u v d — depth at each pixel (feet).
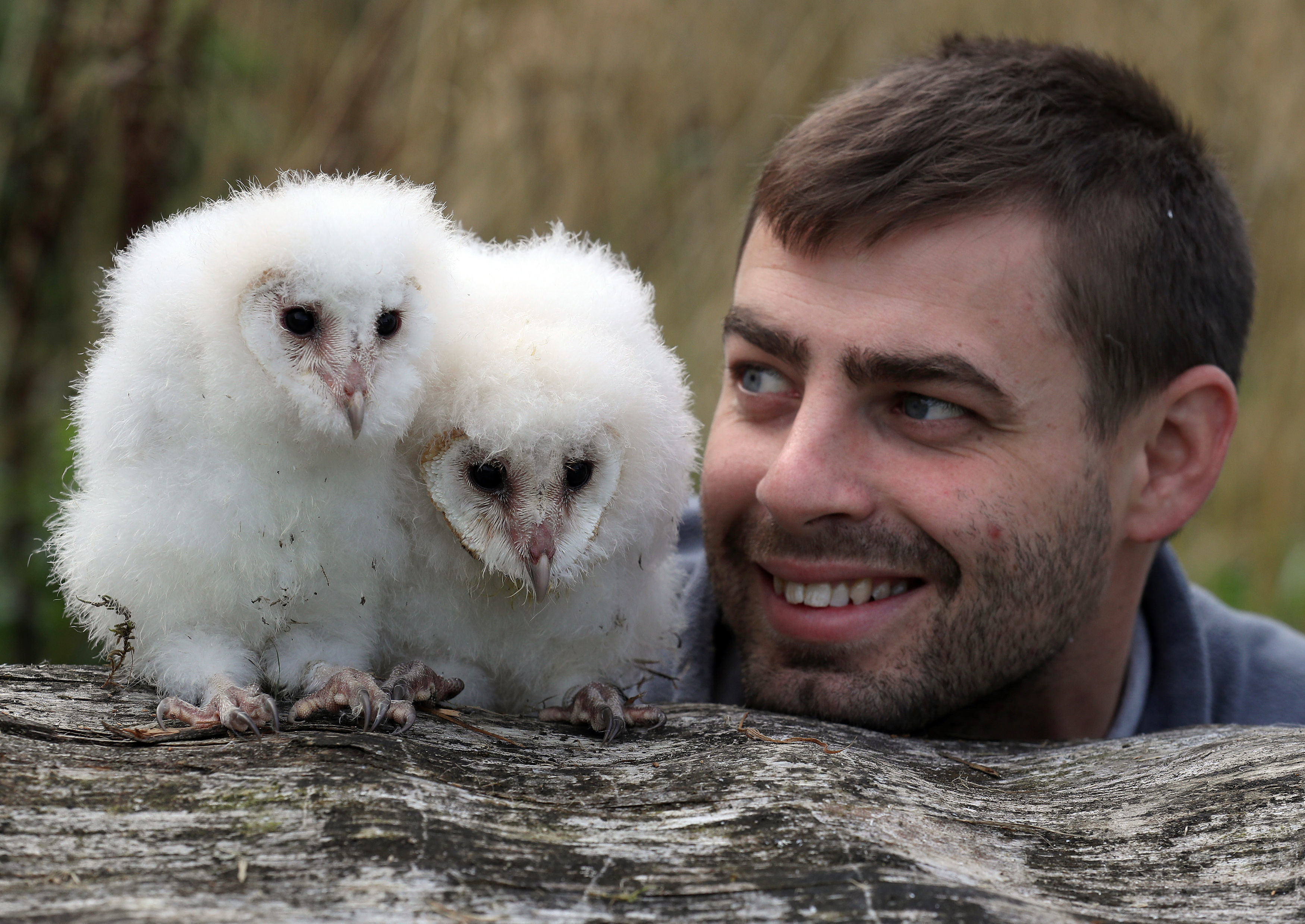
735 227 5.76
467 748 3.14
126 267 3.34
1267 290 6.33
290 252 3.21
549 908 2.88
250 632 3.25
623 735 3.25
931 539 3.44
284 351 3.21
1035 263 3.42
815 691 3.48
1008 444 3.43
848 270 3.44
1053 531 3.46
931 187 3.40
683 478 3.41
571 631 3.35
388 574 3.28
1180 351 3.57
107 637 3.32
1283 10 6.32
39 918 2.83
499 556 3.25
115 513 3.22
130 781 3.00
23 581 4.51
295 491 3.21
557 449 3.25
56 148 4.92
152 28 4.92
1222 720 3.79
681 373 3.47
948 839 3.03
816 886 2.91
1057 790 3.18
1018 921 2.89
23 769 3.01
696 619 3.77
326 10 5.59
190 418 3.22
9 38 4.86
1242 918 2.92
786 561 3.48
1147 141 3.57
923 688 3.47
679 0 5.83
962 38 3.74
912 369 3.40
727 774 3.10
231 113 5.17
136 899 2.86
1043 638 3.50
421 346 3.25
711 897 2.90
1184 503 3.60
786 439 3.52
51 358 4.94
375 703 3.14
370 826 2.95
